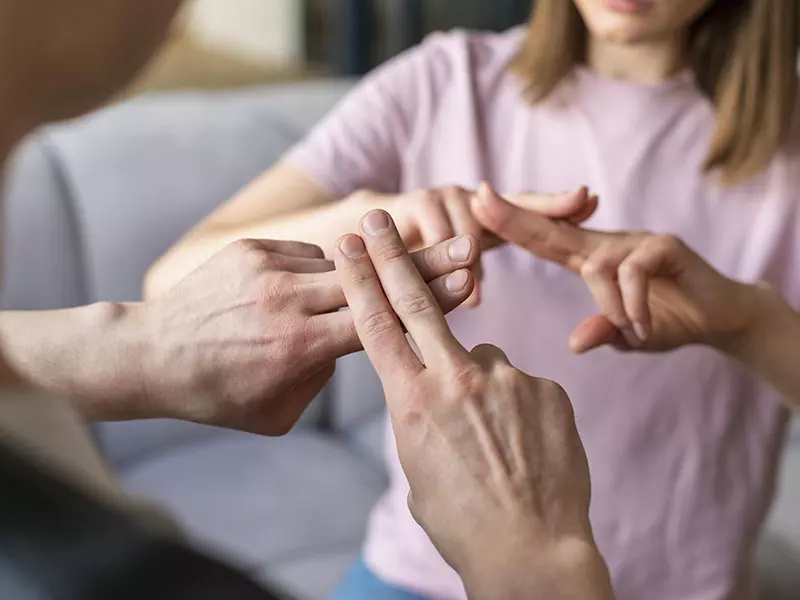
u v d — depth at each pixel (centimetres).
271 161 192
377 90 114
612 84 111
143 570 45
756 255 108
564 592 60
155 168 180
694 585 107
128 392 73
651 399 106
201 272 73
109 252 172
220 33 306
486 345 68
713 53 110
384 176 113
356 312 66
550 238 87
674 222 109
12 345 73
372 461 182
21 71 45
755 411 109
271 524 158
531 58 113
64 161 174
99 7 45
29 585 43
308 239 90
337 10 335
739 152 107
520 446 63
